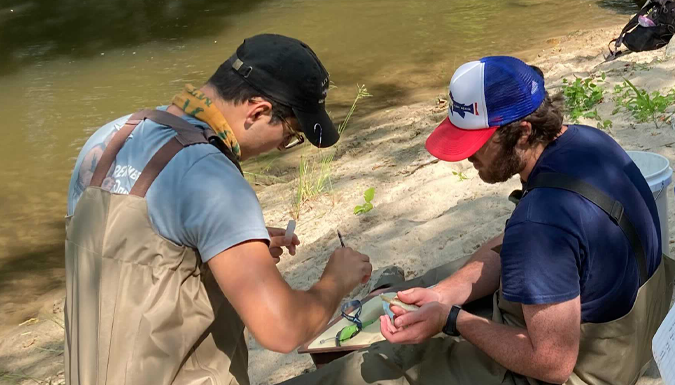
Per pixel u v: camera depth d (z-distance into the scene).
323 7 11.98
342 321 2.97
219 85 2.10
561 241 2.14
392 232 4.36
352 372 2.54
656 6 7.39
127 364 2.00
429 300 2.69
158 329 2.01
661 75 6.11
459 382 2.47
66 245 2.12
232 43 10.38
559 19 10.28
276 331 1.93
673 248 3.38
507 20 10.49
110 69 9.62
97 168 2.05
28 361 4.25
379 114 7.31
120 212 1.99
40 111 8.23
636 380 2.53
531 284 2.14
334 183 5.67
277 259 2.54
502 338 2.32
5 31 11.67
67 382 2.18
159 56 10.02
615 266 2.23
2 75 9.60
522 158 2.33
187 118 2.12
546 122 2.28
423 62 8.96
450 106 2.38
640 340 2.40
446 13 11.13
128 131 2.08
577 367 2.36
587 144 2.33
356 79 8.57
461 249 3.83
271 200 5.67
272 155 6.70
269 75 2.07
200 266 2.08
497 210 4.19
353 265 2.28
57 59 10.18
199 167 1.97
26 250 5.61
